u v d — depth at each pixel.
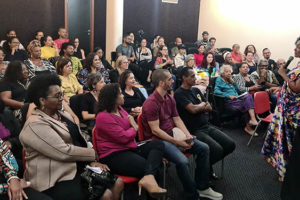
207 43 7.55
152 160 1.99
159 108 2.29
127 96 3.22
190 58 5.19
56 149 1.67
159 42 6.90
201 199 2.39
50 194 1.63
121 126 2.10
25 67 3.03
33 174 1.66
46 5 6.16
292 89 2.33
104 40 7.05
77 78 4.05
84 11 6.75
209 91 4.45
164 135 2.24
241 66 4.39
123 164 2.01
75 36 6.79
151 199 2.10
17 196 1.48
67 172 1.73
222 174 2.81
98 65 4.11
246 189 2.65
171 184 2.68
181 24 8.27
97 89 2.88
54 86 1.73
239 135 4.06
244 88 4.32
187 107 2.57
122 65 4.30
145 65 6.06
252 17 7.23
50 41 5.35
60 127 1.77
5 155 1.55
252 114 3.97
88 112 2.88
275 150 2.58
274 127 2.57
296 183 1.97
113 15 6.49
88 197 1.69
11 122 2.23
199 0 8.20
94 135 2.10
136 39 7.62
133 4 7.65
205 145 2.37
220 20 7.85
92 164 1.93
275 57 6.95
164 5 7.97
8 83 2.93
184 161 2.15
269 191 2.63
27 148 1.67
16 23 5.84
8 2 5.68
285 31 6.70
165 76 2.27
